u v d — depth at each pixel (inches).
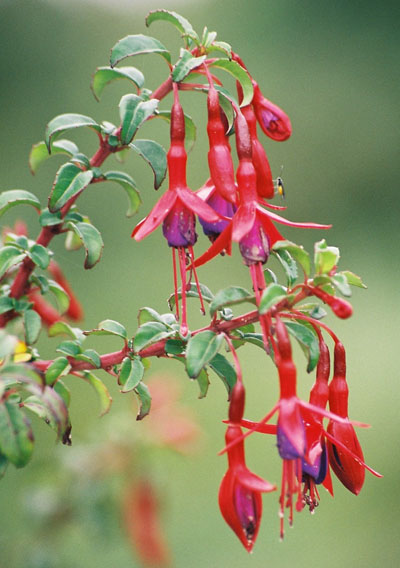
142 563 34.6
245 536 26.0
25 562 34.6
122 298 74.9
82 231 28.0
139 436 34.9
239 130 26.7
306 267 26.4
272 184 27.2
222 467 56.9
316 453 26.3
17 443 26.2
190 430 35.1
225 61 27.1
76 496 34.6
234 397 26.2
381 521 54.4
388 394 69.8
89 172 27.8
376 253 98.4
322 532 52.7
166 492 35.3
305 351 26.7
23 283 28.4
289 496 25.9
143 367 27.5
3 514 41.2
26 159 95.2
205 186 27.6
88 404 55.7
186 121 28.5
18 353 27.7
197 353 26.1
